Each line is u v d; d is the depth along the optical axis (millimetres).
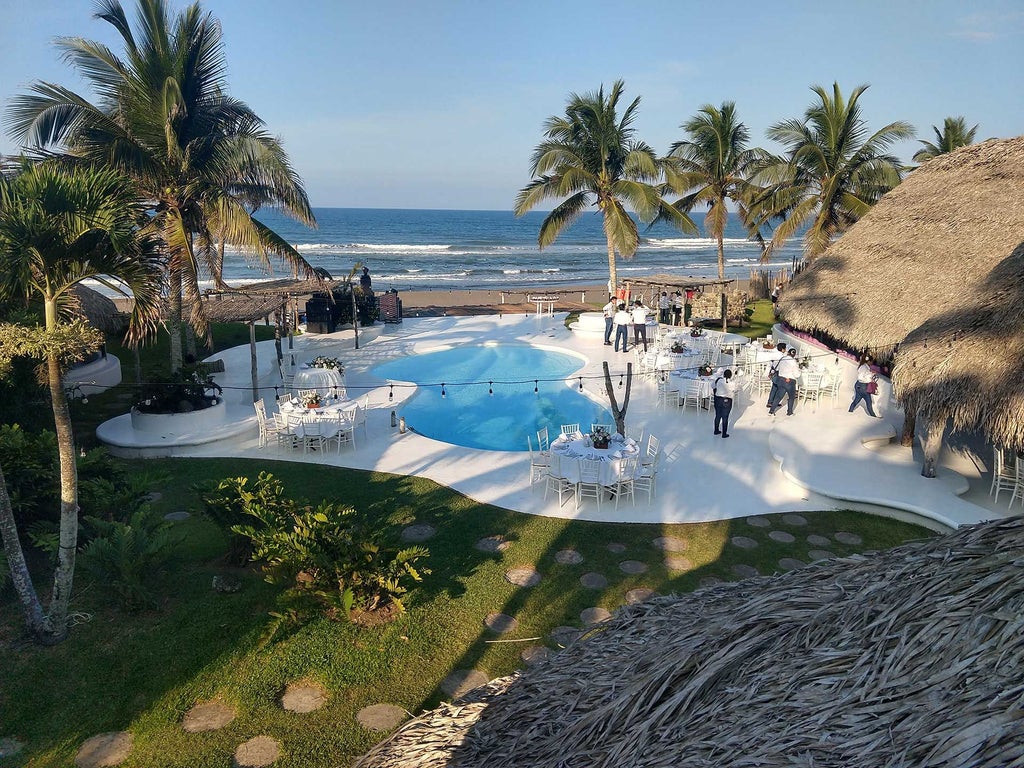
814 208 27641
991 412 8961
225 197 15742
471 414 17000
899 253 15484
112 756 5812
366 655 7168
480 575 8828
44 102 14273
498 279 57656
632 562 9227
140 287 7047
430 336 25781
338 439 13602
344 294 25875
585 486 11711
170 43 15117
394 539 8797
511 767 3076
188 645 7277
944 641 2148
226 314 15414
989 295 10094
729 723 2402
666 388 17094
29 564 8922
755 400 17266
